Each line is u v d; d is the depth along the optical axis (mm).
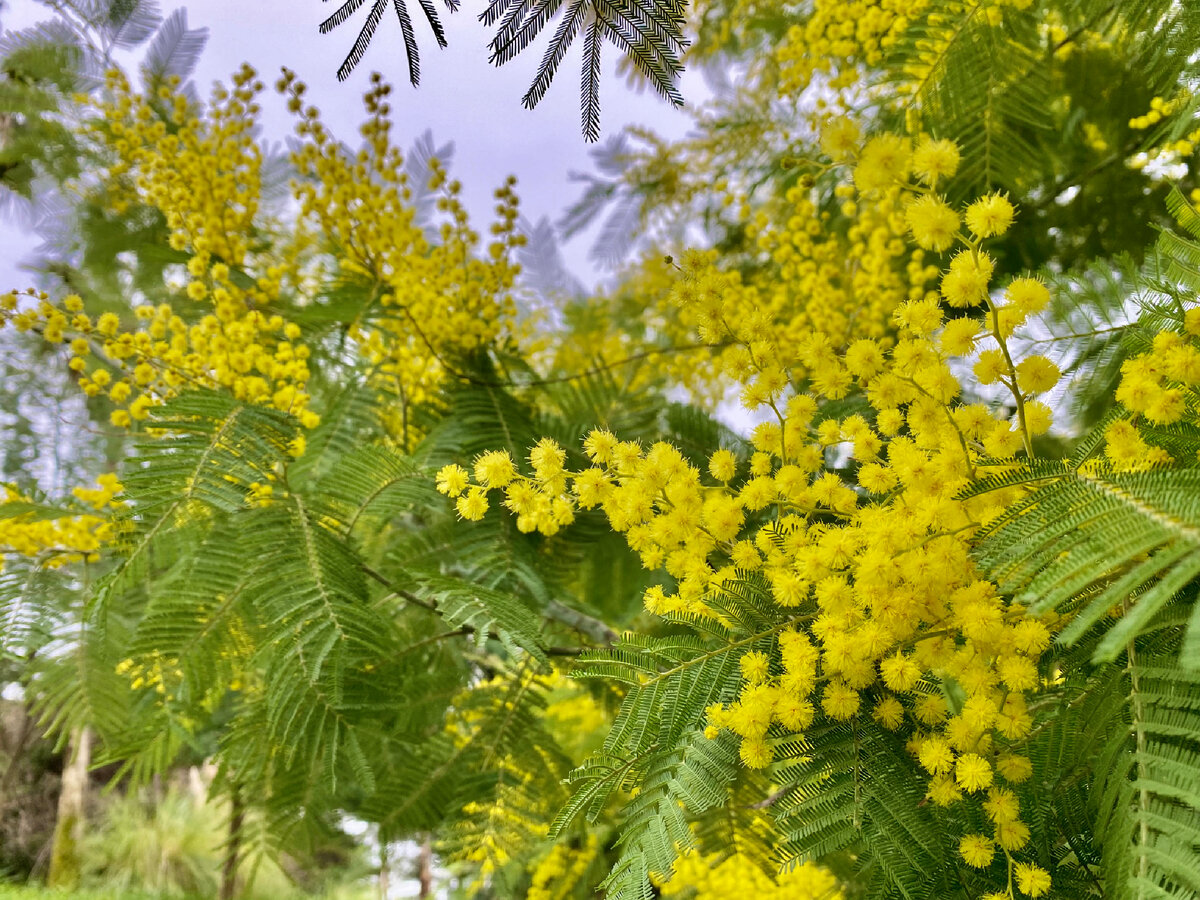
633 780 184
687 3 208
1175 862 143
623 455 200
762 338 203
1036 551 144
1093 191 375
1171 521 123
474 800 328
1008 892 166
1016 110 299
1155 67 292
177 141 391
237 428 255
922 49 297
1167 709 159
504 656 425
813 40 344
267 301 390
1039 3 300
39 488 347
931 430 186
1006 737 171
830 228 467
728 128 521
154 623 256
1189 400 169
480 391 402
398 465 312
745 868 356
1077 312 235
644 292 628
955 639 175
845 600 173
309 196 395
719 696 185
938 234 167
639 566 388
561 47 215
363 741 270
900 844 167
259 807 316
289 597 250
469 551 342
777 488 195
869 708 184
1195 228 192
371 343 381
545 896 467
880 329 387
